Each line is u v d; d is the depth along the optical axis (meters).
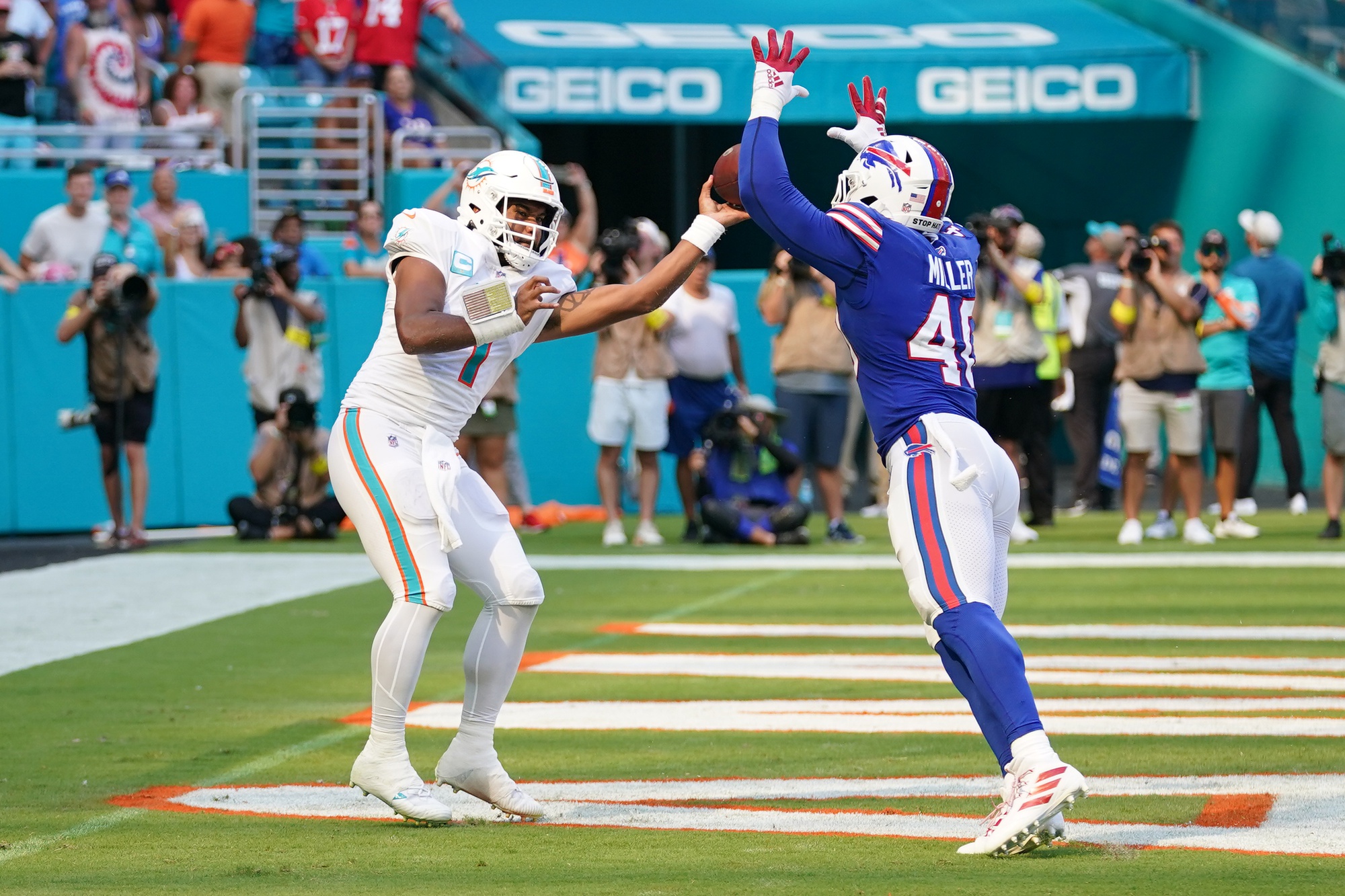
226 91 57.94
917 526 14.95
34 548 45.31
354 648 27.73
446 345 15.41
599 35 66.69
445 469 16.05
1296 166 61.56
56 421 49.81
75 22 59.06
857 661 25.94
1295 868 13.48
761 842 14.81
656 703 22.39
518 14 69.88
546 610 32.16
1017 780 14.07
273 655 26.97
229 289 50.94
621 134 79.69
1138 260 41.53
